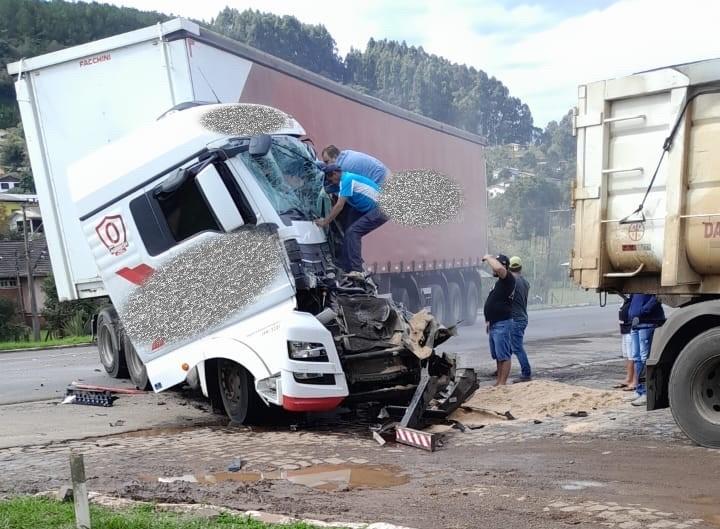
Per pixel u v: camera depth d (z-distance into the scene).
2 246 43.81
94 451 7.00
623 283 7.21
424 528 4.48
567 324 23.44
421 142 20.20
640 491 5.12
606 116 7.04
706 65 6.36
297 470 6.20
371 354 7.98
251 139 8.20
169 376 8.34
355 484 5.69
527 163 71.44
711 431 6.25
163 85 11.52
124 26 94.38
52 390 11.18
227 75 12.27
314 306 8.22
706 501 4.84
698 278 6.59
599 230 7.11
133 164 8.60
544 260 48.22
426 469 6.12
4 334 33.22
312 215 9.05
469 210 23.47
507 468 5.97
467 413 8.52
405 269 18.72
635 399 8.48
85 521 4.18
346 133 16.41
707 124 6.41
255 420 8.12
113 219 8.59
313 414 8.81
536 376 11.43
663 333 6.58
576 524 4.46
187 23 11.38
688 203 6.51
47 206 12.30
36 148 12.32
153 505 4.92
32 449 7.18
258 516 4.62
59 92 12.12
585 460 6.07
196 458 6.66
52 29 94.44
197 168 8.18
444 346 15.98
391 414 8.25
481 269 24.67
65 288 12.38
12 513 4.66
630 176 6.92
